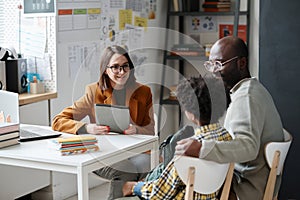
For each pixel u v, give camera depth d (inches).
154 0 229.0
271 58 172.9
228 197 115.2
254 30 217.8
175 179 101.7
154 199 104.3
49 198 179.3
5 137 124.8
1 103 135.5
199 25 232.2
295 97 170.6
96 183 196.5
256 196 112.7
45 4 179.8
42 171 174.7
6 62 173.6
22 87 178.1
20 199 178.7
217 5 219.5
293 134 171.8
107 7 202.4
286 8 169.3
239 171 115.3
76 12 187.9
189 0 225.5
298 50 168.7
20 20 185.0
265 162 112.7
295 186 172.4
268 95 115.5
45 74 183.0
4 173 160.2
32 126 146.3
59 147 116.7
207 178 100.3
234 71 116.5
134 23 217.9
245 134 105.3
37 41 182.5
